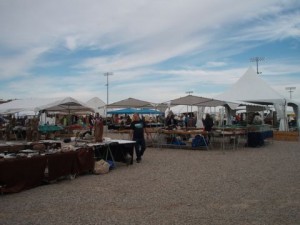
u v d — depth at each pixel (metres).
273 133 18.59
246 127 16.00
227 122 23.56
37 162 6.71
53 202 5.45
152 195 5.86
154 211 4.88
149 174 8.05
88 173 8.30
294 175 7.73
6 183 6.07
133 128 10.29
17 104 16.14
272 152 12.94
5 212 4.88
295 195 5.80
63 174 7.31
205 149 14.23
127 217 4.60
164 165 9.55
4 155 6.86
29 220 4.48
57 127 19.23
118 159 9.68
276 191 6.11
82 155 7.88
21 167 6.34
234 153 12.63
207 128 14.50
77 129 21.61
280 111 21.59
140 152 10.27
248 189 6.28
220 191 6.12
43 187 6.69
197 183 6.86
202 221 4.40
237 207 5.05
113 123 27.62
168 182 7.01
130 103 17.20
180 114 28.16
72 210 4.96
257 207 5.05
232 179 7.27
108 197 5.75
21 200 5.60
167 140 15.74
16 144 8.65
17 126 19.61
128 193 6.04
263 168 8.81
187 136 15.89
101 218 4.56
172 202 5.38
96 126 9.72
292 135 19.05
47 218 4.58
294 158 10.95
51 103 14.95
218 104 16.86
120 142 9.48
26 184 6.44
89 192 6.17
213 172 8.21
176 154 12.36
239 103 17.38
